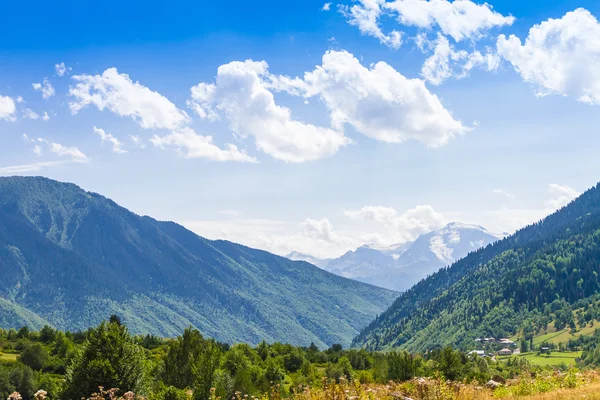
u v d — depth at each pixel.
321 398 26.61
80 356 48.66
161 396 50.50
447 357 71.06
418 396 27.75
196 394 53.06
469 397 27.95
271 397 29.03
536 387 31.28
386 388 29.08
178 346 80.44
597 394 25.81
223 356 105.12
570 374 34.53
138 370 49.00
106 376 46.72
